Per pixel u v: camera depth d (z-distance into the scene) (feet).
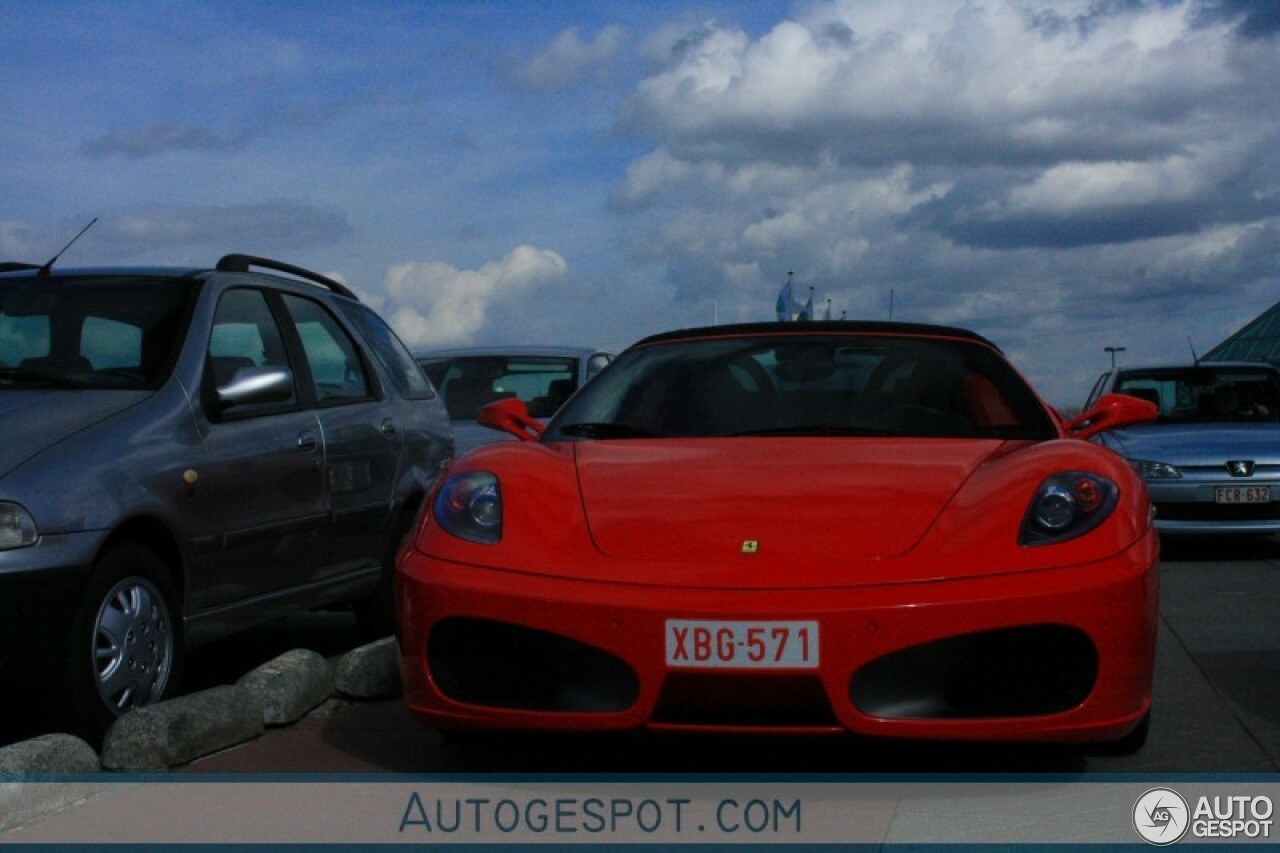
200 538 16.33
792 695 11.67
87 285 18.29
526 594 12.13
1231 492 34.04
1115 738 12.38
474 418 33.65
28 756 12.57
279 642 22.90
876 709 11.69
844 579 11.84
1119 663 12.03
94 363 17.06
